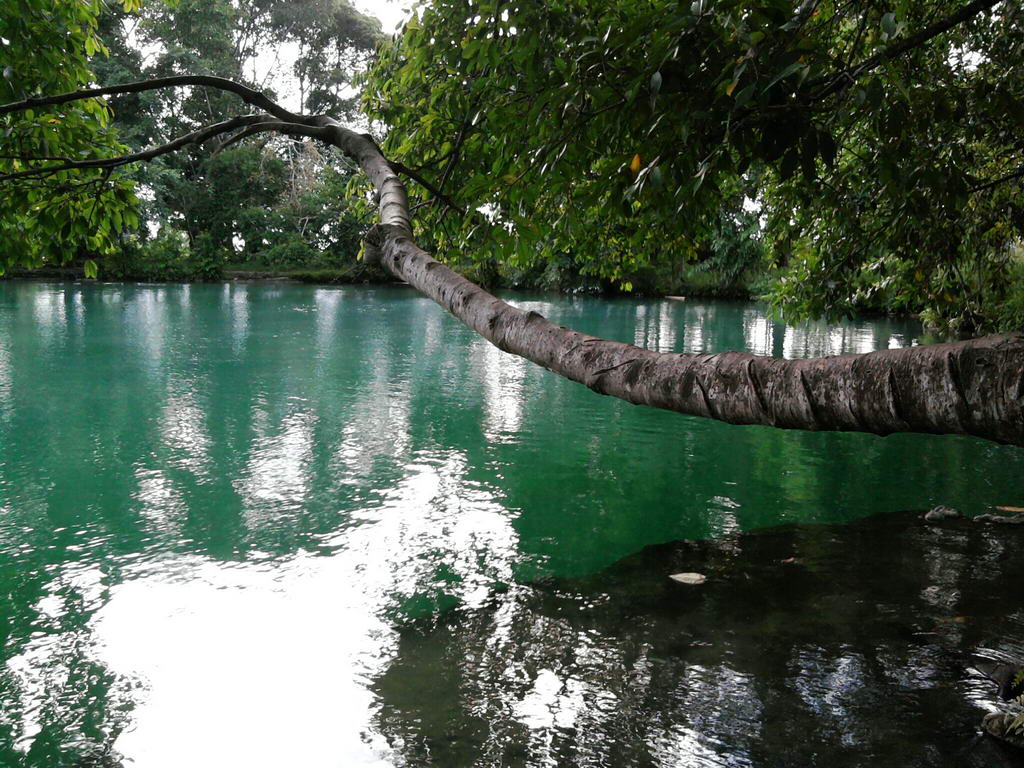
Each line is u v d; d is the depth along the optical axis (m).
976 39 3.46
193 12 41.41
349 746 3.43
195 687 4.01
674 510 6.91
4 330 19.11
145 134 39.69
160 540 6.16
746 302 35.09
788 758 3.27
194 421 10.30
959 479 7.82
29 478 7.77
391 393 12.44
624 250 5.32
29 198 3.62
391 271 2.05
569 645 4.37
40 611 4.91
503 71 3.00
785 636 4.37
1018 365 0.91
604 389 1.37
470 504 7.11
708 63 1.73
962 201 4.50
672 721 3.58
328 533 6.33
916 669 3.96
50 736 3.58
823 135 1.67
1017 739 3.30
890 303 7.21
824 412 1.09
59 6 4.23
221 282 41.41
